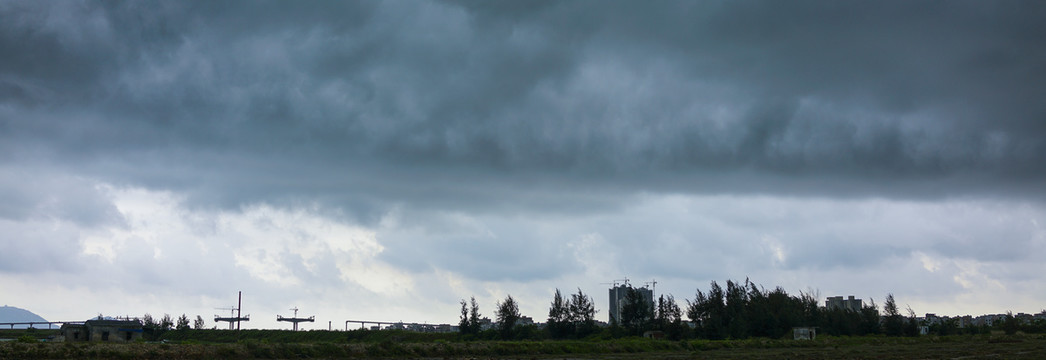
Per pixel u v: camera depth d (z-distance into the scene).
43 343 70.00
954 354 86.00
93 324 117.88
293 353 76.69
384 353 82.81
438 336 168.62
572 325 157.38
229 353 72.38
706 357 86.50
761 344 126.00
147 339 122.69
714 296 167.75
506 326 157.25
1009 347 105.12
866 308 174.88
